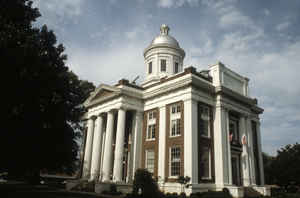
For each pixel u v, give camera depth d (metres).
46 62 20.64
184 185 27.22
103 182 31.27
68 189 34.59
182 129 30.17
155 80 43.84
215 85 33.69
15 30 18.78
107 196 26.17
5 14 18.88
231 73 36.53
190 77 30.52
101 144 38.78
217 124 32.06
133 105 35.94
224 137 31.66
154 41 48.50
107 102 37.88
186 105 30.50
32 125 20.27
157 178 30.38
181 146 29.56
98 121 38.94
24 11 20.17
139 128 35.78
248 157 35.47
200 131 30.48
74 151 32.47
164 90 33.62
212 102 33.00
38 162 25.31
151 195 26.83
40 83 19.78
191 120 29.33
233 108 34.72
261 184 38.41
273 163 49.97
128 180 33.00
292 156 47.34
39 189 30.28
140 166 34.25
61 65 22.70
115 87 36.25
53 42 22.28
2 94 17.38
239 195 27.72
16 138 19.30
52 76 21.03
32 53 18.84
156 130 33.72
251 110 41.03
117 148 33.12
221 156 30.33
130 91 35.78
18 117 19.22
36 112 20.45
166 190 29.12
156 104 34.97
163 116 33.25
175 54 46.88
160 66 45.88
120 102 34.94
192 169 27.53
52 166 28.44
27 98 19.06
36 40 20.62
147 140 34.69
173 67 46.19
